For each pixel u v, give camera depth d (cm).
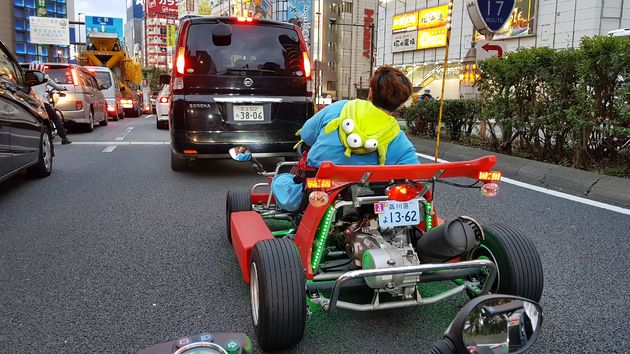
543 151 820
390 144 293
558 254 428
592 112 688
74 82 1355
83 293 352
